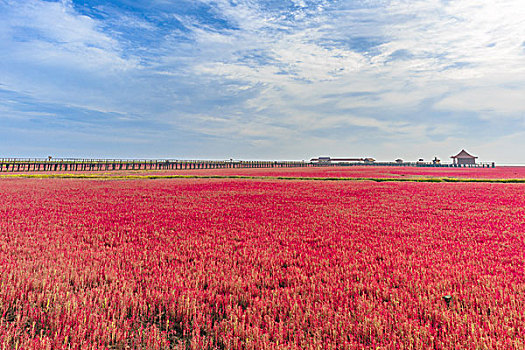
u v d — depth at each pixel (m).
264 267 6.43
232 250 7.86
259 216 12.95
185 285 5.37
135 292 5.19
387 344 3.55
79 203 16.61
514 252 7.46
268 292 5.18
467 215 13.01
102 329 3.89
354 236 9.35
